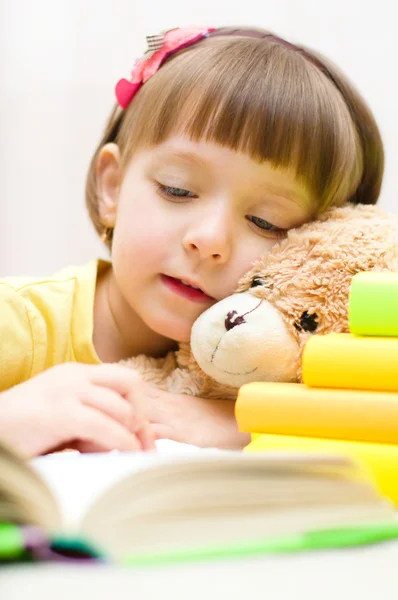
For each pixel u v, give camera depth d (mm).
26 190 1686
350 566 362
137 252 927
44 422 651
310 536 380
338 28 1566
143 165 951
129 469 484
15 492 362
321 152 924
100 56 1646
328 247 814
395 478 621
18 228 1691
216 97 899
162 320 927
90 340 976
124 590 319
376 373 641
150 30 1623
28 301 952
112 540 355
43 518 366
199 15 1611
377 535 393
